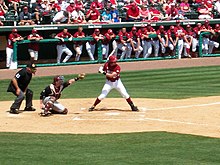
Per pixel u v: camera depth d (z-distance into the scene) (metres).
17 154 28.25
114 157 27.50
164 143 30.67
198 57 82.62
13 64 68.44
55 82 39.78
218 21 84.06
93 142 31.08
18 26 68.44
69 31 75.62
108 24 74.81
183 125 35.69
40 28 69.69
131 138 32.03
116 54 76.38
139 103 45.00
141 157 27.48
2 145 30.44
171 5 83.25
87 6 83.00
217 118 38.03
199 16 85.75
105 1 82.88
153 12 81.88
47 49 75.38
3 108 43.22
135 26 77.12
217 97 48.06
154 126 35.47
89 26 73.44
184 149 29.22
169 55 81.38
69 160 26.94
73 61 75.56
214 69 71.94
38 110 41.97
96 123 36.62
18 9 74.44
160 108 42.34
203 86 56.38
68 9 74.19
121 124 36.22
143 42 78.06
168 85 57.41
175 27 80.12
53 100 39.53
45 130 34.59
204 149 29.17
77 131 34.22
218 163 26.31
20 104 40.69
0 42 71.19
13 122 37.31
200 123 36.31
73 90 54.22
